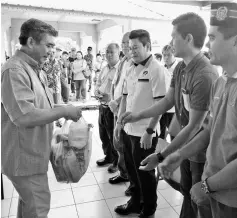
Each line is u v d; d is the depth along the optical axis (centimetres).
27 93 126
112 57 287
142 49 185
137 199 218
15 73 125
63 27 1288
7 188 268
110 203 237
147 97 187
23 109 123
